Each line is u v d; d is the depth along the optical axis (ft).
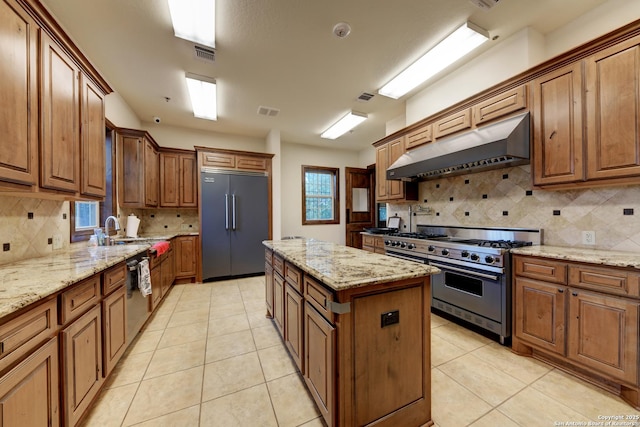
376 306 3.92
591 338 5.17
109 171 10.04
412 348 4.24
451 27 7.12
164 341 7.34
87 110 6.03
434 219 10.91
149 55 8.09
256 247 14.37
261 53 8.09
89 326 4.52
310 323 4.68
